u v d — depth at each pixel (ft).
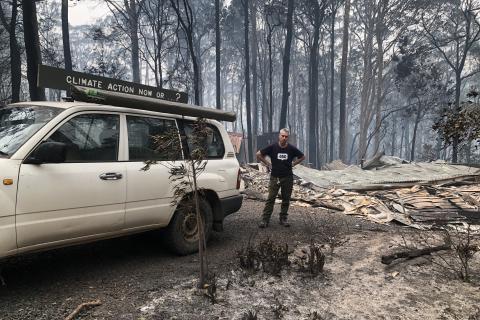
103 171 13.93
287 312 12.35
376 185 40.57
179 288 13.80
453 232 24.98
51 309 11.86
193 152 13.61
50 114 13.35
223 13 153.99
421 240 21.88
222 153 19.74
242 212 29.30
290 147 24.20
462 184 42.57
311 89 131.64
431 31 154.61
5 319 11.09
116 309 12.05
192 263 16.61
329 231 22.77
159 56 93.25
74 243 13.48
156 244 19.25
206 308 12.38
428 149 141.28
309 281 15.06
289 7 102.32
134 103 14.75
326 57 184.44
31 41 50.08
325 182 42.60
